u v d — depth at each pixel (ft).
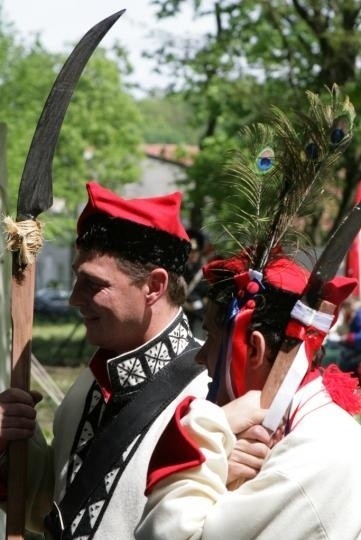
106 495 9.05
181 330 9.50
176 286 9.46
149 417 9.18
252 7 44.62
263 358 7.66
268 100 41.83
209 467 7.42
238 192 8.38
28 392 9.51
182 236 9.49
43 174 9.53
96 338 9.37
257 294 7.70
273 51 44.06
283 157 8.22
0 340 15.17
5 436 9.39
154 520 7.38
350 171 36.47
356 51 40.75
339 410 7.54
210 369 7.98
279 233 8.07
